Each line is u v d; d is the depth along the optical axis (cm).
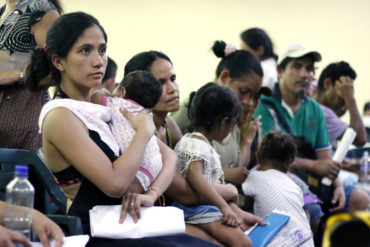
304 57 523
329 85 603
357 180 559
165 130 391
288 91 525
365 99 1082
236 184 425
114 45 966
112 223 273
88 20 301
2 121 360
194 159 358
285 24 1074
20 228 255
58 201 309
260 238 358
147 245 270
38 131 370
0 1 696
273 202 409
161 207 289
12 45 365
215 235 351
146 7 980
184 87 1014
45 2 371
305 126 530
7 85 360
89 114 287
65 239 258
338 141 632
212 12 1028
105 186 272
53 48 298
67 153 274
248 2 1054
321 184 507
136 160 281
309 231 379
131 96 317
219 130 389
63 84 307
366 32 1089
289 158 437
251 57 461
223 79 459
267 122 515
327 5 1081
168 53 1006
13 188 255
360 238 246
